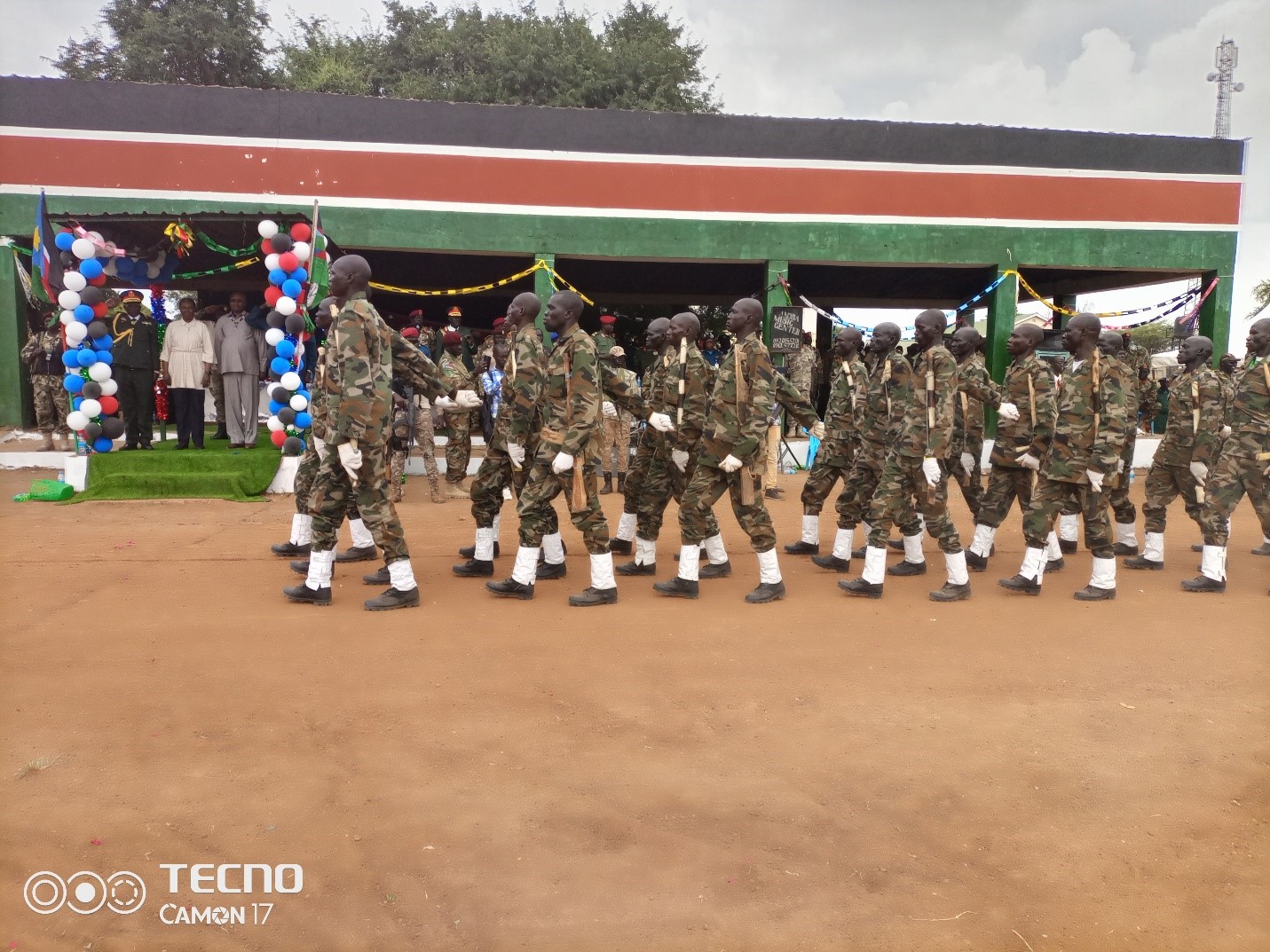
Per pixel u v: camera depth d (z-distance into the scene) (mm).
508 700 4605
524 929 2816
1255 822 3510
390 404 6242
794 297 19469
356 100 15211
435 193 15477
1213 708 4648
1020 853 3279
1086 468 6801
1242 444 7184
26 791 3586
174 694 4625
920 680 5023
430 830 3346
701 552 8406
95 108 14758
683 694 4738
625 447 13477
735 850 3256
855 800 3623
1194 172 16969
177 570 7543
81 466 11898
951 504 12695
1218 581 7297
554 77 25422
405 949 2725
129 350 12859
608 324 14094
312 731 4188
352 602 6598
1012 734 4293
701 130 16031
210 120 14953
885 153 16359
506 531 9805
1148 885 3098
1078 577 7957
